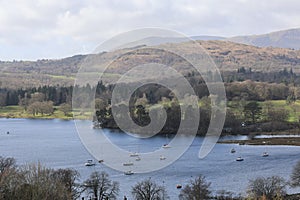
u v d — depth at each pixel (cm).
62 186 3994
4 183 3256
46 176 3812
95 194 6794
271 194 7519
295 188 8550
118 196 7112
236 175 9075
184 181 8188
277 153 12212
